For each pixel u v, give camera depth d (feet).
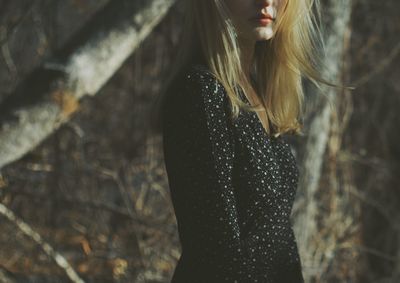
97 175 23.31
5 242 21.95
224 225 7.37
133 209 21.97
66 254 22.13
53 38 25.43
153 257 21.04
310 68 8.77
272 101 8.66
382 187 26.48
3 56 24.79
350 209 23.24
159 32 26.48
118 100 25.75
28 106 16.26
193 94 7.54
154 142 23.35
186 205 7.55
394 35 27.76
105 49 16.88
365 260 24.06
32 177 22.95
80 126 25.02
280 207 7.89
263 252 7.66
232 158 7.59
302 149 18.71
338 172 23.04
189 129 7.51
